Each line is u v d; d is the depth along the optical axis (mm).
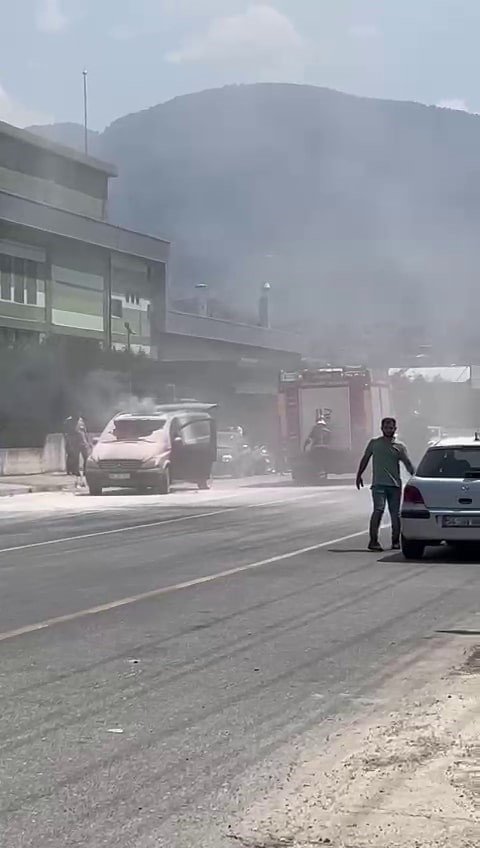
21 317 47781
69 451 41156
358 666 8844
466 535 15438
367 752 6410
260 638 10062
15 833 5168
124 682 8336
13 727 7055
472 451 15836
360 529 20781
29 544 18516
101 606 11938
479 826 5172
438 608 11648
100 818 5355
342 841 5000
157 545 18141
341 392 37844
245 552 17016
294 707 7535
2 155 50562
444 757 6293
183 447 33219
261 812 5406
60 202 54938
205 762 6266
